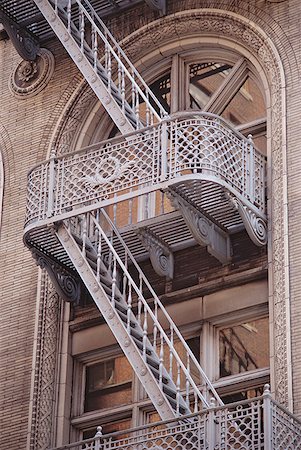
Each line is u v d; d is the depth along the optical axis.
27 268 30.45
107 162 27.25
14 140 32.16
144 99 28.62
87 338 29.30
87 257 27.84
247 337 27.47
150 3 30.67
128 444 24.72
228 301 27.70
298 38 28.86
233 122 29.89
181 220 27.94
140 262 29.03
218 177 26.45
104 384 29.02
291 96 28.30
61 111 31.75
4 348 29.81
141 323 28.48
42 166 28.16
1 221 31.34
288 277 26.53
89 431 28.73
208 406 24.73
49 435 28.45
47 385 28.94
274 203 27.50
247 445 23.52
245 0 29.97
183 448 24.00
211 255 28.22
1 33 33.62
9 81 32.94
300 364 25.61
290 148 27.73
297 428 24.22
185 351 27.95
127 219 30.09
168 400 25.55
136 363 25.98
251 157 27.61
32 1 31.62
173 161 26.56
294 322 26.05
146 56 31.20
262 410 25.58
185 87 30.92
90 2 31.48
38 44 32.81
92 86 28.97
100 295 27.05
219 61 30.69
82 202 27.33
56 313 29.64
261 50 29.33
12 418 28.89
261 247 27.55
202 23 30.44
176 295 28.28
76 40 30.09
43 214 27.73
